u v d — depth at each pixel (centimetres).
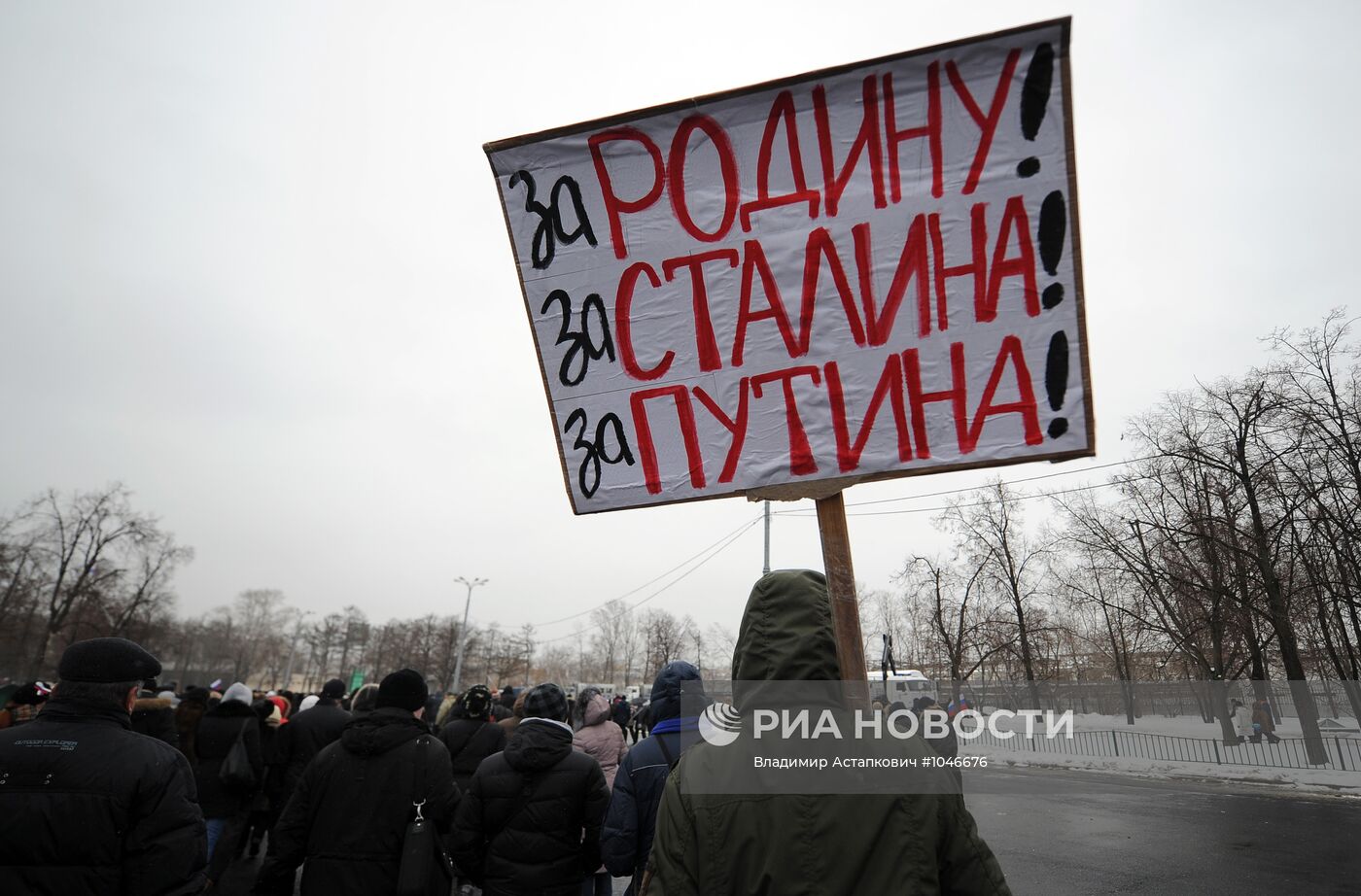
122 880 278
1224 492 2356
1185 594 2417
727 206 293
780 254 285
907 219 274
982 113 271
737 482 276
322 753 400
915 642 3531
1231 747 1683
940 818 184
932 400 263
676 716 405
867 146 281
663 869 191
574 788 408
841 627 212
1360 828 1012
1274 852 878
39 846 270
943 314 267
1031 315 260
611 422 294
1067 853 877
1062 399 253
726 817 187
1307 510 2212
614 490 289
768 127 290
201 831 298
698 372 288
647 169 302
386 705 407
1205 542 2327
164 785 288
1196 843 930
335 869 375
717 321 289
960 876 184
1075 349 255
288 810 390
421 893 366
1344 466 2152
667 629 8012
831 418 271
